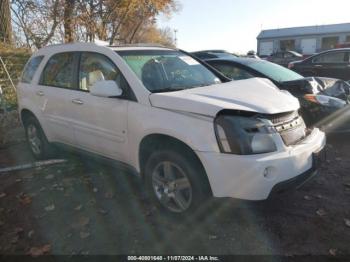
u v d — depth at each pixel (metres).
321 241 3.09
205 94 3.45
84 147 4.48
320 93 5.84
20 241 3.27
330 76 11.34
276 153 3.03
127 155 3.83
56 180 4.58
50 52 5.08
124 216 3.62
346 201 3.77
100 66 4.15
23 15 15.09
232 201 3.05
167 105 3.35
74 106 4.36
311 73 11.76
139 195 4.07
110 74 3.99
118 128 3.81
